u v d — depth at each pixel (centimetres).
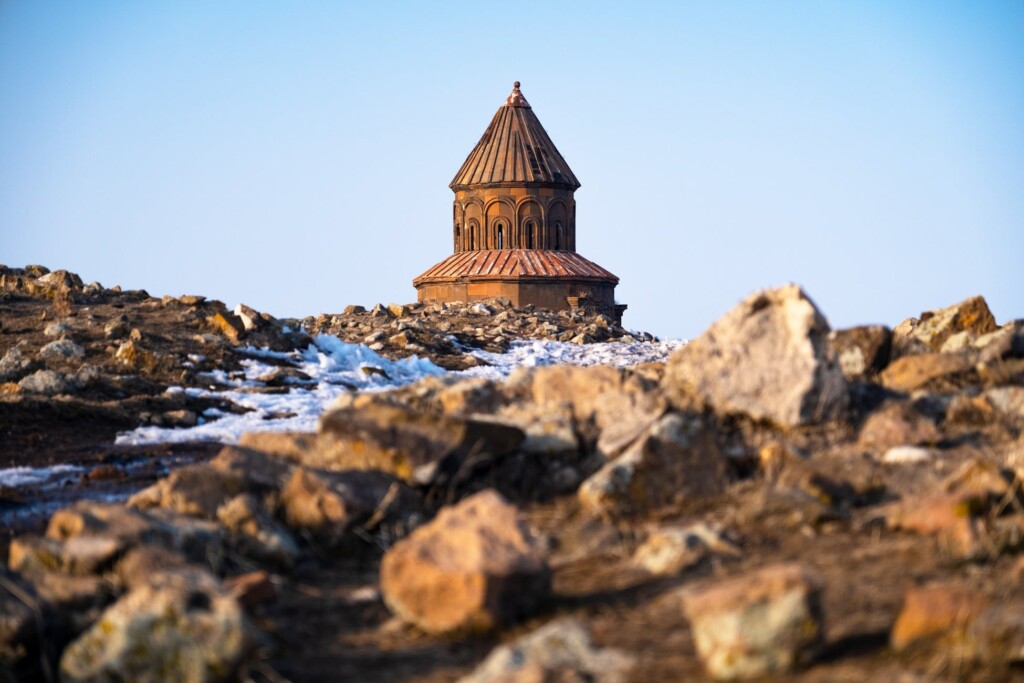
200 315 9000
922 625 2303
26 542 3019
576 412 3975
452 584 2652
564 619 2648
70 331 8275
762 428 3825
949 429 3959
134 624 2458
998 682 2158
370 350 8969
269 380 7638
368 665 2541
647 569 2967
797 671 2244
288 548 3247
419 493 3591
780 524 3173
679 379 3969
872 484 3394
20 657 2631
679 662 2334
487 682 2239
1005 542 2878
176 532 3130
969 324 5462
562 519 3494
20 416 6234
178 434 6234
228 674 2433
